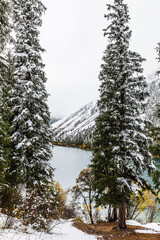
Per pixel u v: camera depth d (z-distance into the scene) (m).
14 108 9.29
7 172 9.07
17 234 4.66
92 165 13.22
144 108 9.70
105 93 10.69
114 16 10.02
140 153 9.41
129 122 9.78
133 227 12.08
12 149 9.48
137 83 9.32
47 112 11.05
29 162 9.36
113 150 9.20
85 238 7.98
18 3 9.24
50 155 11.16
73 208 18.14
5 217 5.89
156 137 9.61
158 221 20.39
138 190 9.05
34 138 9.16
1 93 7.31
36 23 9.75
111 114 9.80
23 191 8.30
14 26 9.23
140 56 9.44
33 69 9.69
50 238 6.03
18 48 9.40
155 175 9.84
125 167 9.74
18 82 9.20
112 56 10.34
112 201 9.92
